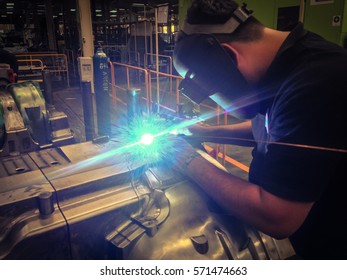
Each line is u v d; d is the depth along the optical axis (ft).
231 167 13.65
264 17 20.08
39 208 3.23
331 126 2.59
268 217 2.85
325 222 3.40
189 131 4.77
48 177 3.67
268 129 3.30
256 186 3.06
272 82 3.04
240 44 3.02
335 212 3.28
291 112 2.69
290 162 2.68
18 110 7.07
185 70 3.29
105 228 3.46
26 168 3.99
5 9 81.41
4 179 3.66
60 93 30.94
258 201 2.90
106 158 4.16
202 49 3.03
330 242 3.43
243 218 3.07
